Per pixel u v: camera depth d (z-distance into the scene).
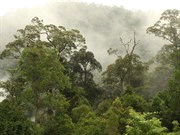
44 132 27.48
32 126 26.12
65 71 54.59
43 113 28.20
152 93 63.56
